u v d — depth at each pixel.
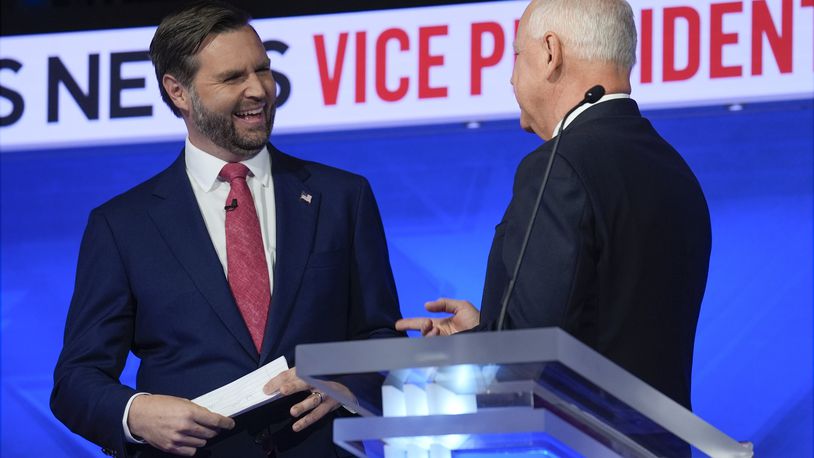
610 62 8.13
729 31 14.64
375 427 6.11
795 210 14.41
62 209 16.16
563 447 6.24
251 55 9.66
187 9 9.84
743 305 14.31
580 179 7.40
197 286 9.34
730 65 14.59
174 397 8.79
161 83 9.95
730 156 14.63
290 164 10.10
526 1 15.27
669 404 5.98
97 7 16.31
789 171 14.49
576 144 7.61
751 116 14.66
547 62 8.17
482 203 15.27
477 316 8.23
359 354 5.85
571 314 7.14
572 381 5.95
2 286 16.08
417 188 15.42
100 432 8.95
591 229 7.33
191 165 9.89
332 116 15.55
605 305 7.34
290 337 9.27
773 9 14.57
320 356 5.89
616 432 6.48
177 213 9.61
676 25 14.75
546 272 7.18
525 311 7.14
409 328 8.23
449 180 15.38
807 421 14.02
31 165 16.28
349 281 9.79
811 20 14.48
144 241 9.54
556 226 7.27
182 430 8.49
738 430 14.13
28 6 16.45
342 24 15.70
